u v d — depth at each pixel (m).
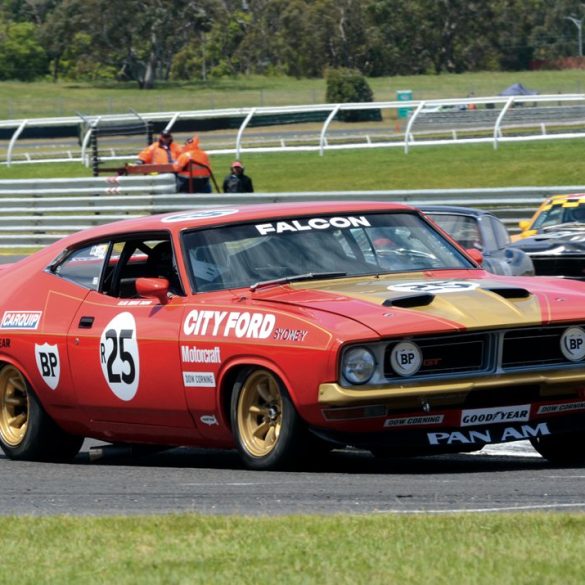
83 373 20.86
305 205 21.17
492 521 12.98
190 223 20.38
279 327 17.80
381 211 21.14
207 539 12.73
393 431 17.36
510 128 107.88
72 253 22.09
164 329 19.45
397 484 16.50
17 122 103.44
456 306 17.69
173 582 10.98
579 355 17.97
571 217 45.47
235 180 66.75
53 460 22.52
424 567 11.09
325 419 17.20
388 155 93.19
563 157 84.75
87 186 67.00
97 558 12.20
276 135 126.00
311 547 12.08
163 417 19.80
